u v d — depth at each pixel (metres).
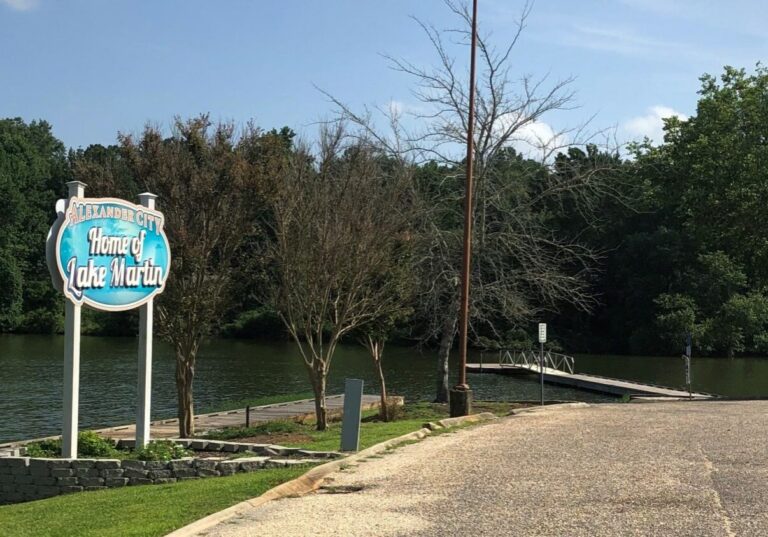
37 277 72.62
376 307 20.17
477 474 9.55
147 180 16.66
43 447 12.88
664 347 54.59
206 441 13.02
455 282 23.42
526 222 25.23
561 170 24.41
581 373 42.88
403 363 47.94
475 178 23.47
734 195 26.28
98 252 12.53
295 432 16.86
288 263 18.14
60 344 58.66
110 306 12.69
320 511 7.85
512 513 7.47
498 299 25.23
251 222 18.02
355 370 43.84
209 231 16.92
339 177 19.19
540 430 13.79
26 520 9.18
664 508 7.47
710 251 46.28
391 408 20.38
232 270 17.83
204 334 18.27
